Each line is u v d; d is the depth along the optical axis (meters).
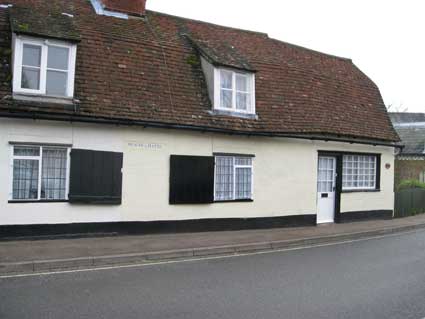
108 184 11.79
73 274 8.31
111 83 12.34
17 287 7.30
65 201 11.21
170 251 10.18
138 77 12.96
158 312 6.30
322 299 7.20
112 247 10.34
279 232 13.98
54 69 11.27
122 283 7.77
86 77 12.00
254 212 14.56
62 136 11.20
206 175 13.42
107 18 14.30
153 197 12.54
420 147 30.92
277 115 15.20
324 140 16.41
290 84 16.66
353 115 18.00
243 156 14.30
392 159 19.41
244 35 18.02
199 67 14.53
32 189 10.96
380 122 19.09
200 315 6.24
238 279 8.33
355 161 18.08
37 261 8.57
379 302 7.10
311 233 13.97
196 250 10.55
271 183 15.00
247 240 12.10
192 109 13.36
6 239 10.52
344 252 11.52
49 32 11.09
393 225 16.77
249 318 6.20
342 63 20.75
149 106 12.53
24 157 10.83
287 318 6.24
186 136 13.12
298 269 9.33
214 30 17.16
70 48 11.39
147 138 12.44
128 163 12.14
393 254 11.30
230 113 14.07
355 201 17.78
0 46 11.28
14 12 11.73
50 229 11.03
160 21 15.73
